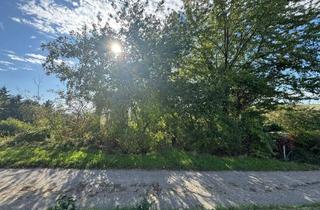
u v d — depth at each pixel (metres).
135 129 11.76
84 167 8.97
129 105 11.87
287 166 11.18
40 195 6.59
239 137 12.70
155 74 11.74
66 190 7.00
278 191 7.97
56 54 11.50
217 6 15.40
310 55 15.42
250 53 16.47
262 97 15.58
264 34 15.61
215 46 16.27
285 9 15.41
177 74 12.59
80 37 11.55
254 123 13.95
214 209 6.08
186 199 6.78
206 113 12.24
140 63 11.36
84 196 6.65
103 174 8.45
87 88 11.52
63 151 10.48
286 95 15.79
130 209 5.71
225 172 9.59
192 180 8.41
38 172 8.41
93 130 12.53
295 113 16.36
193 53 15.18
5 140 12.77
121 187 7.40
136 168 9.20
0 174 8.12
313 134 15.62
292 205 6.76
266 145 13.52
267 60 16.20
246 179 8.98
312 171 10.95
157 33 11.86
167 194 7.05
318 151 15.02
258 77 15.14
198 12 15.06
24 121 21.03
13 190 6.88
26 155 9.73
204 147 12.39
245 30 16.09
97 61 11.37
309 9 15.59
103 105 11.77
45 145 11.40
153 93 11.86
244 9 15.60
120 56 11.45
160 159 9.98
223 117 12.45
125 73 11.34
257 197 7.30
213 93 12.52
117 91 11.50
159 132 12.20
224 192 7.51
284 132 16.27
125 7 11.53
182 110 12.14
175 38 12.12
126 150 11.16
